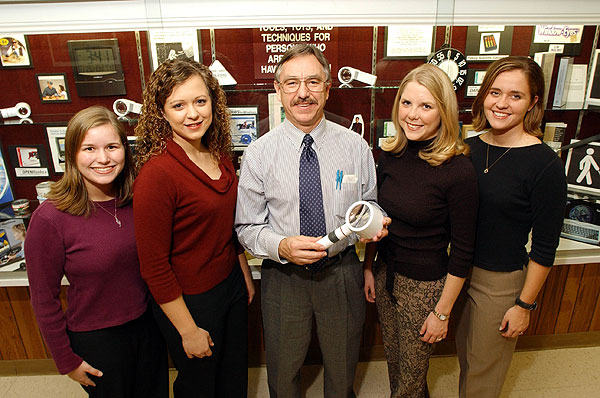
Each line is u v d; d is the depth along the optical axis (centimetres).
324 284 129
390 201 127
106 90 171
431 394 181
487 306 129
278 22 168
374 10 169
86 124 104
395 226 129
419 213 120
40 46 166
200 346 122
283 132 126
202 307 123
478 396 141
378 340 202
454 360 203
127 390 124
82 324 114
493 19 172
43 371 196
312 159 124
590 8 173
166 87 108
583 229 179
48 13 162
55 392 186
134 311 120
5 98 171
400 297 132
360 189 131
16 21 163
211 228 119
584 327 206
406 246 127
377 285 144
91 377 117
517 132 120
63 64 168
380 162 136
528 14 172
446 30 172
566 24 174
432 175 118
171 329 124
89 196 113
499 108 117
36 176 182
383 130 182
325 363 143
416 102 114
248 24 168
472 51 175
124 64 169
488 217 123
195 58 170
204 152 125
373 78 168
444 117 114
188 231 117
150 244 108
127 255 114
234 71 172
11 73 168
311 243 113
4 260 169
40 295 108
